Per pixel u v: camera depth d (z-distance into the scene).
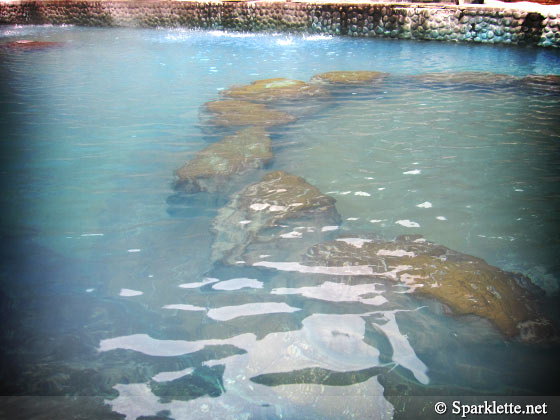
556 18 7.10
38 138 3.41
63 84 5.30
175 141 3.39
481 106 4.23
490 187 2.55
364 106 4.29
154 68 6.31
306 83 5.19
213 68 6.30
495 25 7.70
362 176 2.73
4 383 1.30
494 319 1.56
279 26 9.54
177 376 1.33
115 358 1.39
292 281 1.75
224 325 1.53
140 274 1.81
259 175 2.78
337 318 1.55
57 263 1.87
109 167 2.89
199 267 1.85
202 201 2.43
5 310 1.60
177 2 10.29
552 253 1.93
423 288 1.70
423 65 6.30
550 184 2.58
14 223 2.18
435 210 2.30
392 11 8.47
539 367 1.38
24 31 10.56
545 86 4.97
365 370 1.36
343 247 1.97
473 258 1.88
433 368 1.37
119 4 10.82
